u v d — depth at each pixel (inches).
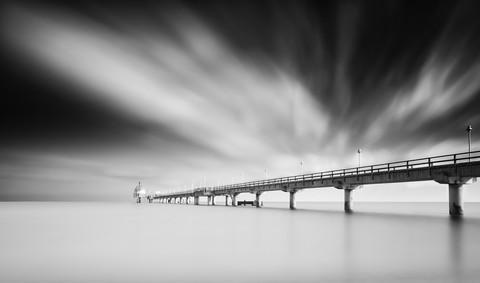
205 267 615.2
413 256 692.7
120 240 977.5
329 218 1800.0
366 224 1408.7
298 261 657.6
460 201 1520.7
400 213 2348.7
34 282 534.9
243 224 1486.2
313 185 2470.5
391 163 1803.6
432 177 1571.1
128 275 565.9
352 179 2089.1
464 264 613.6
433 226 1256.2
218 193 4468.5
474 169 1374.3
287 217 1926.7
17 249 836.6
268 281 522.6
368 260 657.0
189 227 1365.7
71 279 550.0
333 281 514.6
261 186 3314.5
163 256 720.3
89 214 2586.1
